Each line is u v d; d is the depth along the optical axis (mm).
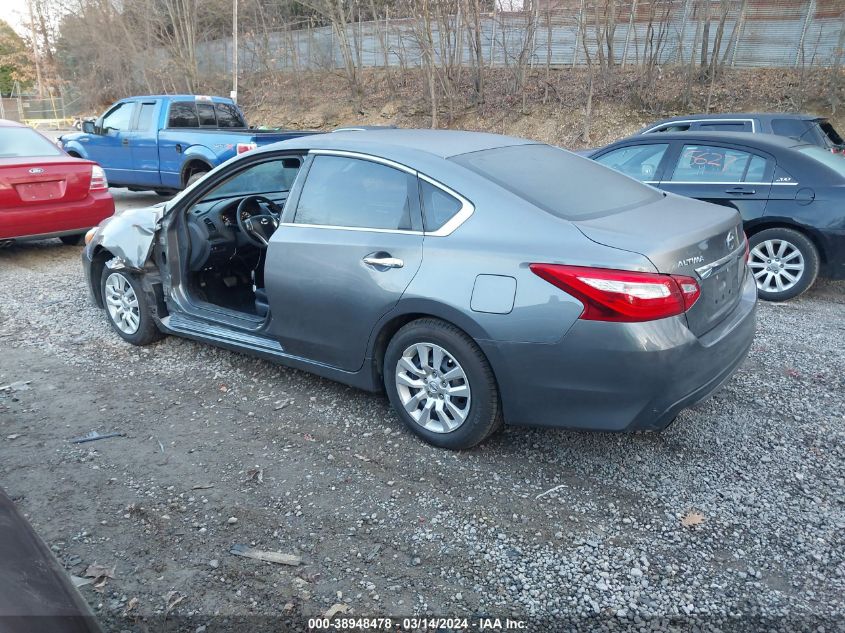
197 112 12117
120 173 12156
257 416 4004
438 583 2637
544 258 3064
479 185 3383
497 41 20453
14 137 7977
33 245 8891
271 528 2963
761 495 3199
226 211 4867
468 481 3312
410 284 3410
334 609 2502
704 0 18109
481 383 3307
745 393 4281
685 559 2766
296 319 3951
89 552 2805
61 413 4039
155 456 3559
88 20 34062
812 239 6211
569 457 3537
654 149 7020
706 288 3162
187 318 4758
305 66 27281
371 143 3838
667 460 3506
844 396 4238
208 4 28922
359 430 3822
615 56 20094
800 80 16688
